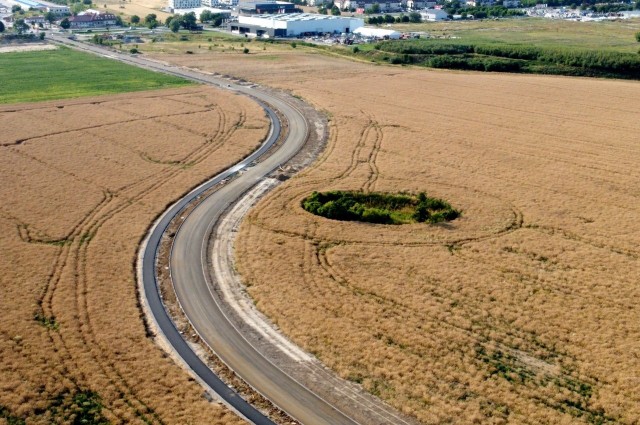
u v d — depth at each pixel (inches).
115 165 3083.2
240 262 2156.7
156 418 1439.5
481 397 1503.4
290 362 1649.9
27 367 1594.5
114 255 2204.7
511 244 2255.2
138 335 1749.5
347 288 1980.8
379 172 2967.5
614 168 3014.3
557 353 1665.8
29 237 2314.2
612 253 2186.3
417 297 1924.2
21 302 1882.4
